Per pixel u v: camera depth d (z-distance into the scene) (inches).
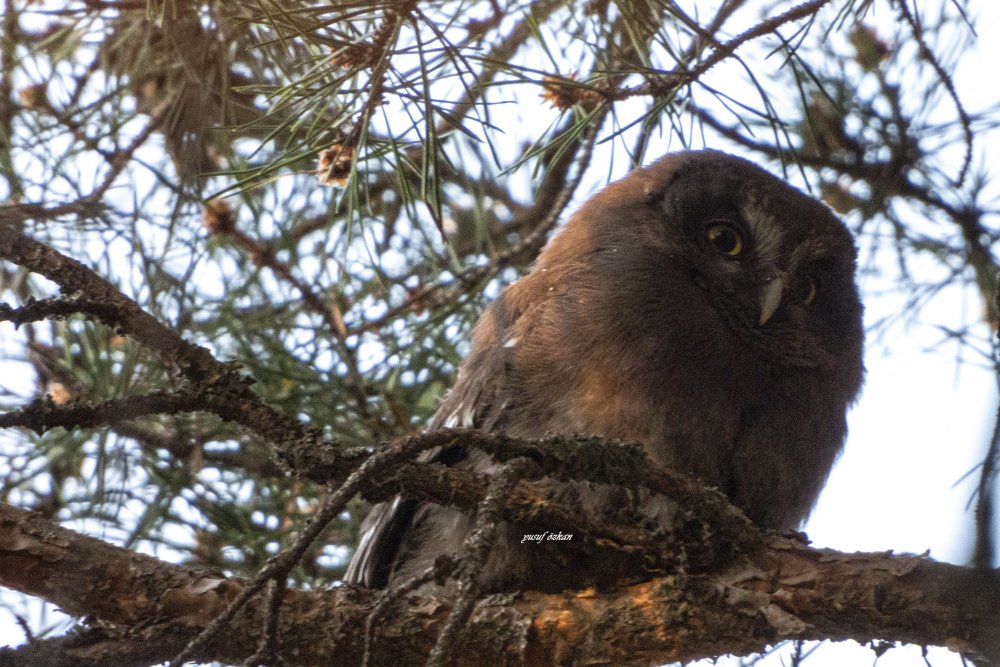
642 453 289.3
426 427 444.1
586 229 410.3
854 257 438.0
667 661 304.2
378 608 266.5
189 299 453.1
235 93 429.4
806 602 291.6
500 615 310.3
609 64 377.4
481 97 358.3
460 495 301.3
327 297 458.9
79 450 439.5
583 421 360.2
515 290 405.7
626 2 353.4
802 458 385.4
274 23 333.7
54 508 443.8
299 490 455.8
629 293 375.2
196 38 403.9
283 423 297.0
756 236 414.0
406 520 395.5
